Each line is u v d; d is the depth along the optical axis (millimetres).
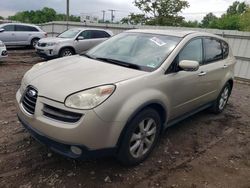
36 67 3965
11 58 13586
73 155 2998
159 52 4043
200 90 4695
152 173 3502
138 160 3586
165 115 3875
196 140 4594
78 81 3197
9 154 3689
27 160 3570
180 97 4137
